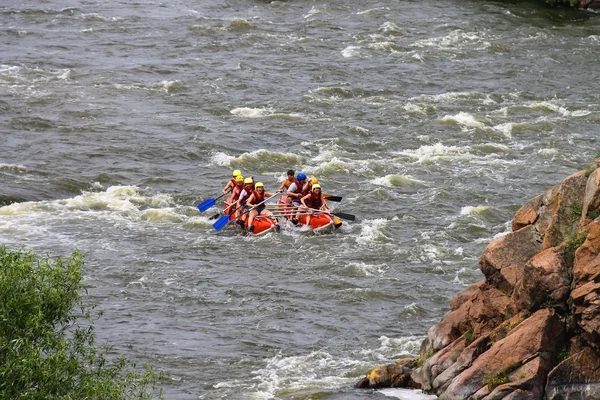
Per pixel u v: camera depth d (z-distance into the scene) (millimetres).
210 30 187500
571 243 54875
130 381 60250
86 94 147875
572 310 53469
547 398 52688
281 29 191500
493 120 144375
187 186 116875
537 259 54906
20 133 130375
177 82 155750
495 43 184750
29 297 48594
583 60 176000
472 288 64062
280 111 145625
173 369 71062
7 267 49438
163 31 186000
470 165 126312
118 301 84500
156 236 101688
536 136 138500
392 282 90375
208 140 131375
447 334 61344
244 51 176000
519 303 56156
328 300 86188
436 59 175000
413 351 74938
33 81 152125
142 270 92125
